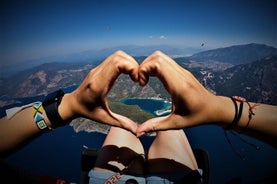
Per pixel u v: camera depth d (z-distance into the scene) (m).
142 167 0.55
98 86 0.28
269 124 0.30
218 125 0.31
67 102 0.32
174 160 0.53
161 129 0.31
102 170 0.51
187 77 0.27
